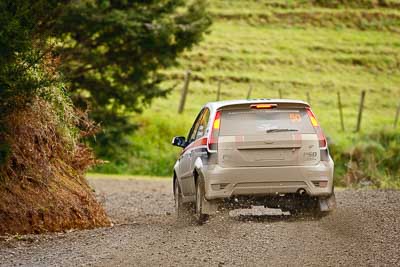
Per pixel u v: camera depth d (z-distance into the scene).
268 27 131.12
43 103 29.56
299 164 26.98
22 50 26.77
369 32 130.38
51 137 30.56
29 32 27.47
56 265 20.84
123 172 72.75
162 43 69.81
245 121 27.11
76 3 65.38
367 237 23.94
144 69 72.25
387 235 24.27
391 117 98.88
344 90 110.88
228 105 27.06
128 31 67.75
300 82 112.69
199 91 106.62
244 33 128.25
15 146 28.61
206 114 28.59
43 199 29.02
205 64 116.50
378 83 114.62
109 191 51.53
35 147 29.55
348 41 126.94
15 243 25.42
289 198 27.75
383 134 75.38
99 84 71.75
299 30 130.38
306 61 120.00
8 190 28.23
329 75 116.38
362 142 71.69
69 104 31.45
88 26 67.06
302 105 27.27
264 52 121.81
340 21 133.00
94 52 69.81
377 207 31.89
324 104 104.62
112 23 67.25
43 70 29.62
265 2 138.38
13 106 27.30
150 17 69.31
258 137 26.89
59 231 28.64
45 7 29.25
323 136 27.30
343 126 89.75
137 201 43.78
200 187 27.36
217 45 122.75
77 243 24.70
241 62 118.19
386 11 135.00
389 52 123.75
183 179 30.25
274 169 26.83
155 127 83.38
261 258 20.77
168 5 70.94
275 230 25.41
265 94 108.50
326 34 129.25
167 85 107.88
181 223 29.17
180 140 31.45
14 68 26.69
